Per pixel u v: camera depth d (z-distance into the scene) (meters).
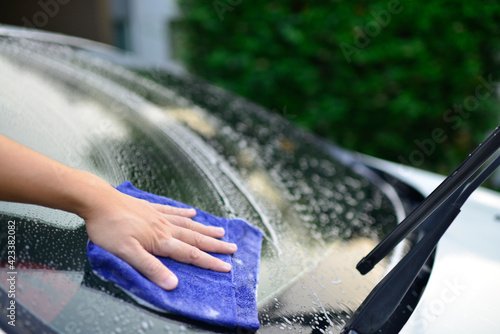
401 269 0.70
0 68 1.26
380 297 0.69
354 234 1.09
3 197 0.63
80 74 1.50
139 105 1.43
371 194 1.32
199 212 0.91
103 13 4.30
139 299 0.67
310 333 0.74
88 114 1.23
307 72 3.62
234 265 0.81
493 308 0.81
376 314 0.69
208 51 4.11
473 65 3.19
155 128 1.30
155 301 0.66
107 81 1.53
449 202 0.78
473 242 1.01
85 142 1.08
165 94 1.61
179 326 0.66
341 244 1.04
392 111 3.42
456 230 1.06
